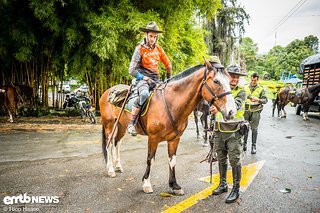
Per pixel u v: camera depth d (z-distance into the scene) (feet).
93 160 17.35
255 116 20.04
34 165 15.97
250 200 11.85
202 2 32.78
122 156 18.60
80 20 29.73
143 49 12.12
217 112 11.98
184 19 34.42
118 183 13.51
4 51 30.68
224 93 9.86
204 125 23.63
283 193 12.66
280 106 46.03
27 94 34.24
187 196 12.14
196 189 12.99
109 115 14.80
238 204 11.41
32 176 14.12
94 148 20.44
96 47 27.84
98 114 37.73
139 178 14.30
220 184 12.66
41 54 35.63
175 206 11.09
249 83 20.43
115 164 15.52
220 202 11.59
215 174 15.25
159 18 30.78
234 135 11.60
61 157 17.83
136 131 12.94
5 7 28.25
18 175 14.19
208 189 13.01
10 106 30.68
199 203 11.46
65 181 13.57
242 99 12.06
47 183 13.23
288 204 11.48
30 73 37.65
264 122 39.42
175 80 11.64
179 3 30.94
